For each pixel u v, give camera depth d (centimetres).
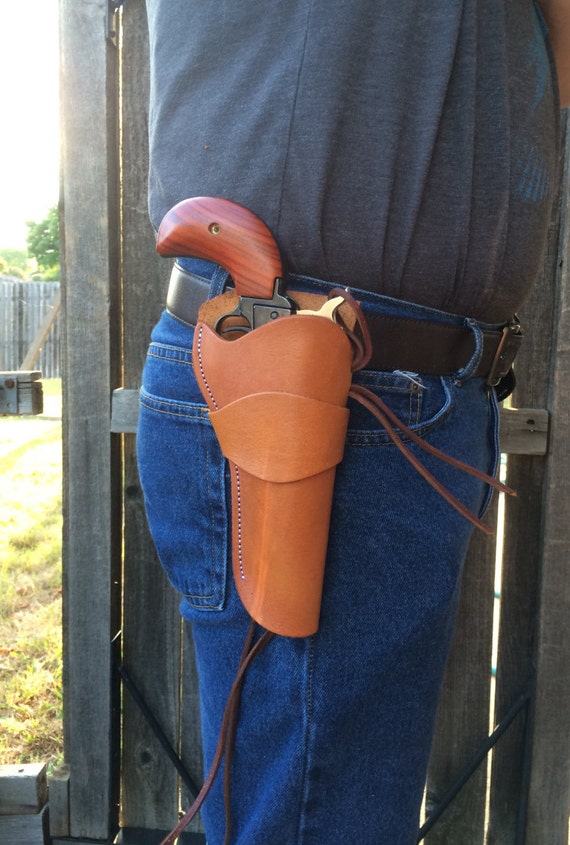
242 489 75
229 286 77
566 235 144
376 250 75
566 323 146
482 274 79
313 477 72
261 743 79
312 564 73
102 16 148
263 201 75
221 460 77
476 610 159
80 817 165
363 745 78
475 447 85
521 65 82
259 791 79
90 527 160
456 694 161
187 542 82
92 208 153
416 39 73
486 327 85
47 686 230
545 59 88
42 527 370
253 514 74
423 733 82
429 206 76
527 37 83
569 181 143
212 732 84
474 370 81
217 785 84
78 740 164
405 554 77
